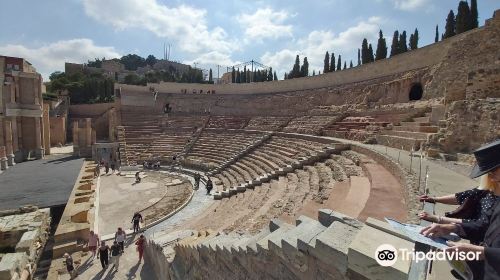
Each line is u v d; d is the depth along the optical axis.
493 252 2.31
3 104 36.50
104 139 57.31
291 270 5.05
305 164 21.67
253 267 6.33
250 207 16.31
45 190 23.02
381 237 3.82
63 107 63.44
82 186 25.08
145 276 13.96
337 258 3.92
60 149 49.84
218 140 43.31
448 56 26.16
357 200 11.08
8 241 15.49
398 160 14.90
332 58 59.59
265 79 84.94
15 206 19.14
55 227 19.69
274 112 50.38
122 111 55.94
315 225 5.37
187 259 10.83
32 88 40.38
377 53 46.47
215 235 10.58
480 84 17.23
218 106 57.41
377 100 35.59
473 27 34.19
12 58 43.50
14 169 32.03
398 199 9.87
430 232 2.94
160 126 51.06
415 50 33.12
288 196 14.79
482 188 3.25
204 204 23.64
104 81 78.00
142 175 35.66
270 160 28.11
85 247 16.19
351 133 26.56
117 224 20.67
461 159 14.70
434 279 3.91
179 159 39.97
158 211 22.98
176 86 63.56
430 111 24.27
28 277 13.27
